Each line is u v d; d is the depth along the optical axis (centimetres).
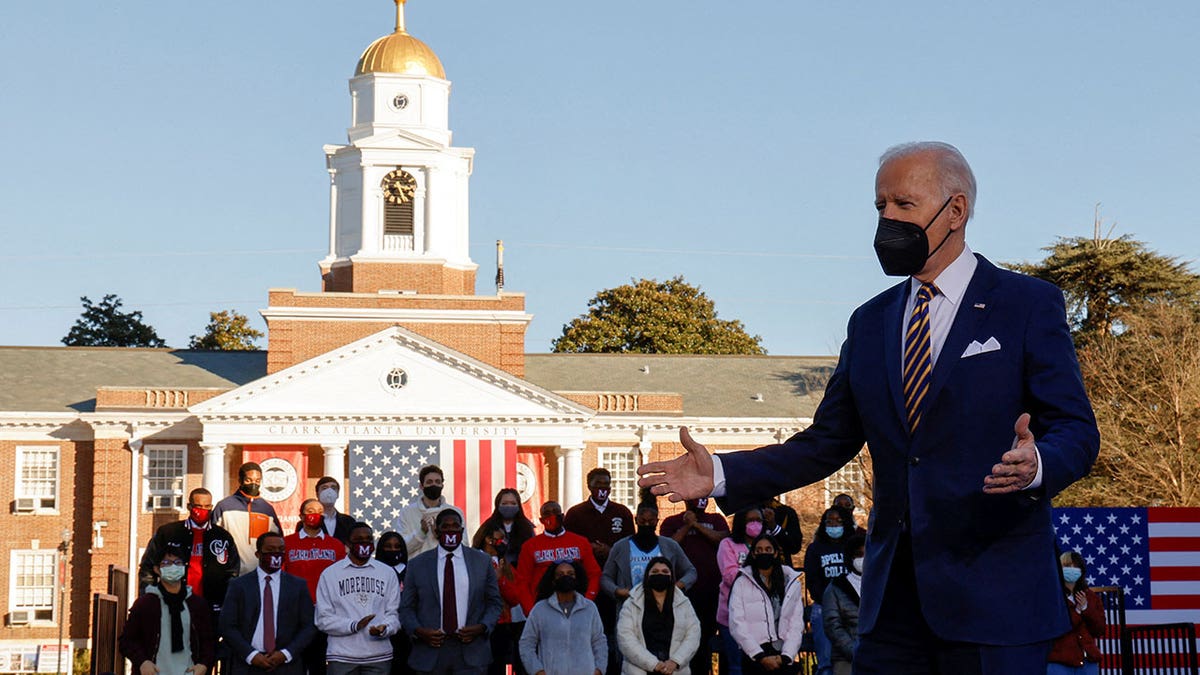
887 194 437
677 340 8238
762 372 6606
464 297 6038
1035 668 409
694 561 1633
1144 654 1612
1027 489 395
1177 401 4641
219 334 9544
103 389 5628
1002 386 424
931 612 416
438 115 6412
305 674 1448
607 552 1670
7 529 5584
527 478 5766
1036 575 417
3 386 5881
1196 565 1717
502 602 1507
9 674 5462
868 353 452
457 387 5634
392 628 1386
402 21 6594
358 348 5578
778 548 1473
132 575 5516
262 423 5509
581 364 6612
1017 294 432
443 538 1407
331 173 6312
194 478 5638
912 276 443
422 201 6247
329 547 1566
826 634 1459
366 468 3222
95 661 1658
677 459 464
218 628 1503
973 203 439
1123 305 6041
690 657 1405
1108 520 1717
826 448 470
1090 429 410
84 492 5662
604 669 1430
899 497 433
